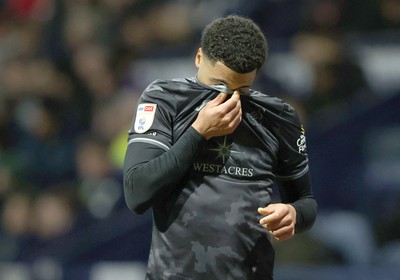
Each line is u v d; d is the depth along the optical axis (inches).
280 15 1608.0
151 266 532.1
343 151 1243.2
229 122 513.3
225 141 528.1
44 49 1706.4
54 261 1117.1
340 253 1105.4
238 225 523.5
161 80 542.3
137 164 517.0
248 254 526.0
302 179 556.7
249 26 525.0
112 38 1625.2
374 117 1253.1
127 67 1558.8
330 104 1300.4
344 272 994.1
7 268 1133.7
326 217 1156.5
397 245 1116.5
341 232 1128.2
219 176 526.3
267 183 537.0
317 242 1077.8
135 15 1670.8
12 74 1606.8
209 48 525.7
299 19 1583.4
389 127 1248.2
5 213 1365.7
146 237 1172.5
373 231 1137.4
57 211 1298.0
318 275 997.2
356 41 1441.9
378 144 1240.8
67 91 1562.5
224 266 521.0
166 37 1636.3
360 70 1334.9
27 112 1542.8
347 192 1222.3
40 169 1456.7
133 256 1171.9
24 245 1295.5
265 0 1630.2
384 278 984.3
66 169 1441.9
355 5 1470.2
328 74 1317.7
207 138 514.9
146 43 1633.9
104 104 1498.5
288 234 519.2
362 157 1238.3
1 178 1429.6
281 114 542.3
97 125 1457.9
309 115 1290.6
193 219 522.3
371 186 1206.3
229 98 525.7
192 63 1539.1
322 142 1243.2
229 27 524.4
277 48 1446.9
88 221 1302.9
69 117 1528.1
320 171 1235.9
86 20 1649.9
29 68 1611.7
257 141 535.2
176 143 514.0
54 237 1284.4
